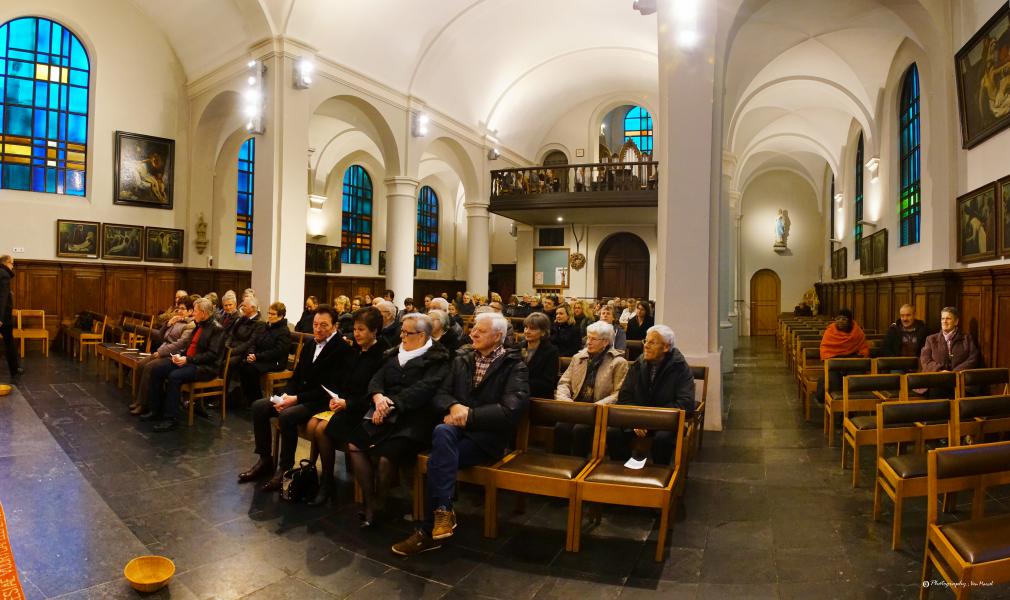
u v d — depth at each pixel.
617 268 20.56
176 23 12.83
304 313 9.19
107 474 4.56
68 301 12.27
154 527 3.64
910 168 10.09
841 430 6.49
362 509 3.95
